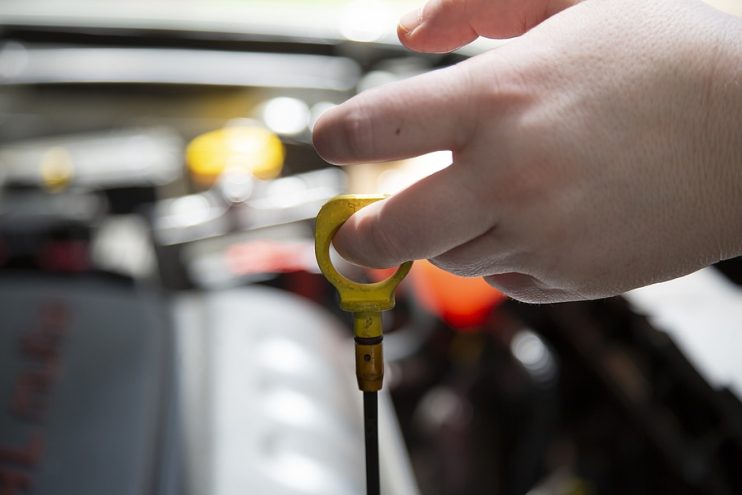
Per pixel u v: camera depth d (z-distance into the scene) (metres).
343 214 0.30
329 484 0.45
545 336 0.73
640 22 0.29
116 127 0.94
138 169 0.84
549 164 0.28
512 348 0.68
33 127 0.93
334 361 0.56
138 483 0.42
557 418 0.69
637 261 0.29
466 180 0.28
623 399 0.58
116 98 0.90
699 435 0.51
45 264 0.69
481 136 0.28
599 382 0.70
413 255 0.29
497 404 0.71
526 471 0.67
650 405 0.54
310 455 0.46
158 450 0.44
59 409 0.46
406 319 0.73
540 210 0.28
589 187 0.28
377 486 0.32
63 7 0.92
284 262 0.72
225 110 0.91
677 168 0.28
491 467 0.72
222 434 0.46
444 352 0.72
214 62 0.88
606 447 0.66
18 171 0.83
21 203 0.79
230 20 0.90
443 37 0.32
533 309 0.72
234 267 0.72
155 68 0.87
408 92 0.28
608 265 0.29
